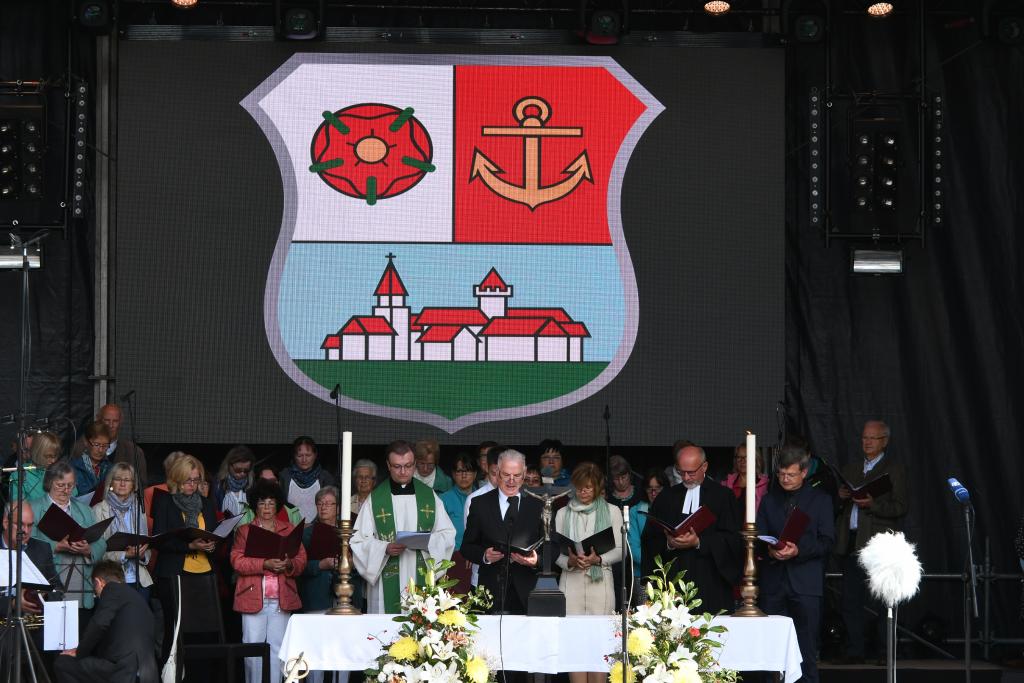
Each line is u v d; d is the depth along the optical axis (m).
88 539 10.41
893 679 7.66
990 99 14.00
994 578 13.53
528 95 13.74
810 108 13.80
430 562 8.79
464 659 8.38
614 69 13.76
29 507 10.34
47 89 13.68
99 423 12.09
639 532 11.46
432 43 13.76
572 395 13.52
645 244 13.62
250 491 11.20
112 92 13.78
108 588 9.56
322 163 13.67
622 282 13.60
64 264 13.84
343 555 9.27
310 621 8.95
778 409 13.34
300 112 13.68
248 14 14.08
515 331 13.59
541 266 13.63
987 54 14.00
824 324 14.07
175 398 13.40
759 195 13.63
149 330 13.43
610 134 13.71
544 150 13.71
